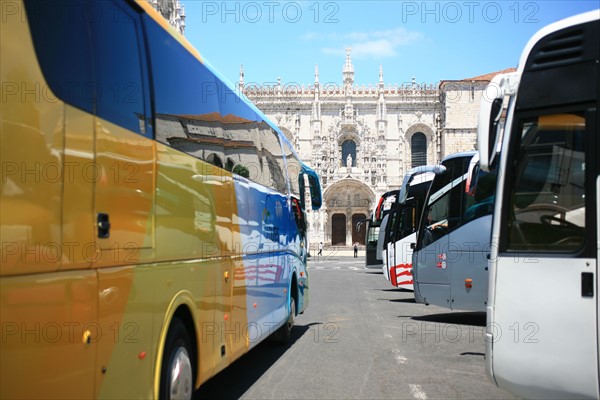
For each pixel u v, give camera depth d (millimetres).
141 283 6156
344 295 28844
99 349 5270
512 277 7371
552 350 6992
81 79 5133
